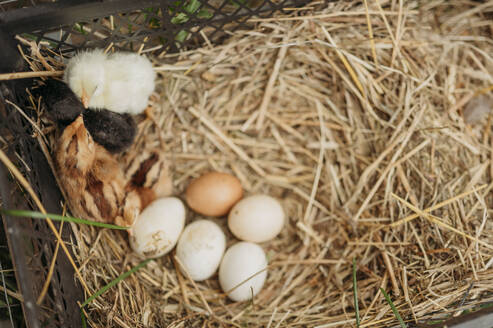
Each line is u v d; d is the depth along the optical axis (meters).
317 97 0.85
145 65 0.76
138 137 0.80
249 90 0.84
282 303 0.81
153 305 0.78
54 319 0.71
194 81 0.83
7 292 0.74
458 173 0.80
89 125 0.76
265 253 0.83
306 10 0.79
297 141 0.86
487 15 0.82
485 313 0.69
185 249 0.78
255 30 0.79
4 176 0.68
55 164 0.74
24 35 0.74
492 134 0.82
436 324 0.69
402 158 0.80
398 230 0.80
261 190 0.86
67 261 0.73
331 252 0.83
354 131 0.84
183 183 0.85
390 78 0.82
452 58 0.82
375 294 0.78
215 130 0.85
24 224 0.70
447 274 0.76
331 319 0.77
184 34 0.80
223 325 0.78
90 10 0.71
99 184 0.75
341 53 0.81
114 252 0.79
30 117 0.74
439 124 0.81
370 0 0.80
